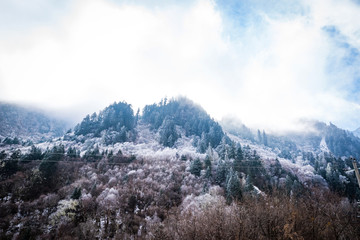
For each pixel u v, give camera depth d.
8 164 58.97
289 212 15.95
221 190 53.66
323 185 64.94
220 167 67.38
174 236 19.88
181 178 64.62
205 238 16.11
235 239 14.96
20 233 38.03
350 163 94.69
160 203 50.44
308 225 15.18
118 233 38.53
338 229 14.71
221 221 16.86
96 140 116.19
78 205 46.56
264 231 15.06
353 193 58.59
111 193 52.06
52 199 48.97
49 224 41.00
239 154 81.38
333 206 18.75
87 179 60.66
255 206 18.30
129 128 144.50
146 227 38.41
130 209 47.62
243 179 52.31
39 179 56.50
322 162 104.69
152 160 79.25
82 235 38.12
